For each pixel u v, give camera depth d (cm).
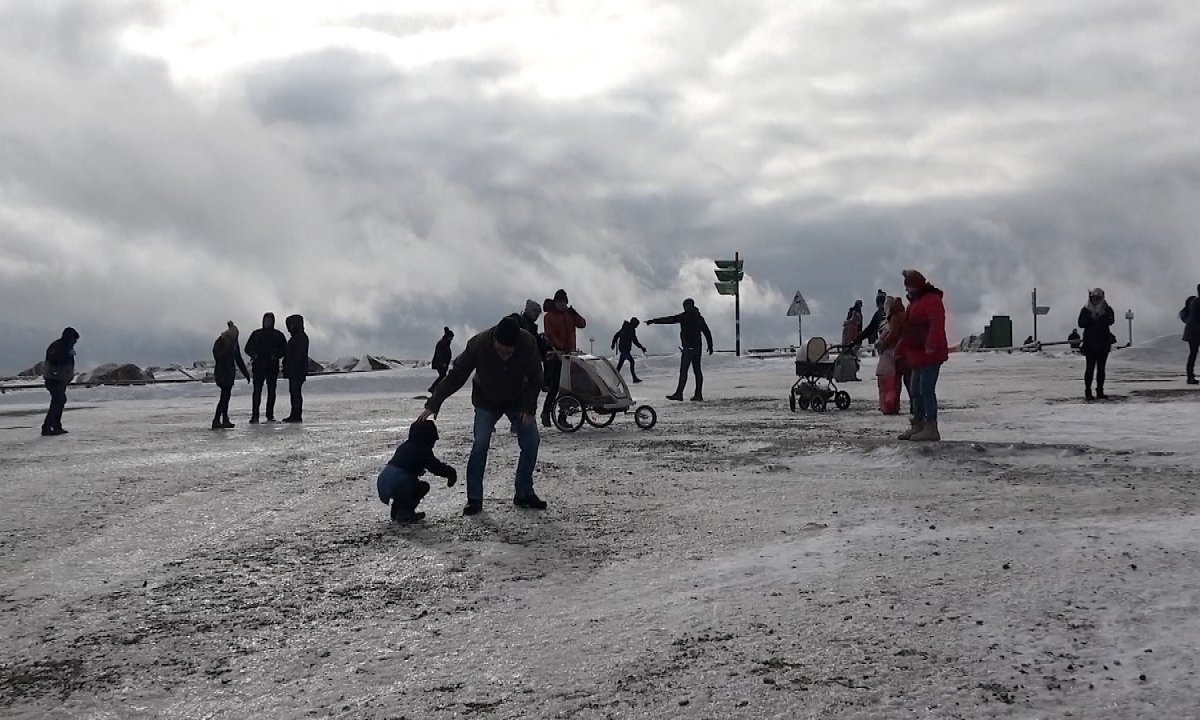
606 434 1639
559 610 594
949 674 459
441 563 721
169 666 518
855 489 994
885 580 615
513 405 933
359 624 580
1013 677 453
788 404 2256
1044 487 958
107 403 3228
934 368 1305
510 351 907
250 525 885
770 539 766
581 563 711
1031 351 5400
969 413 1759
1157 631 499
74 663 527
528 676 484
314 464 1323
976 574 614
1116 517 776
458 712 443
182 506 991
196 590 665
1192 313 2408
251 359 2147
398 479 863
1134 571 597
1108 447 1209
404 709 450
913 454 1172
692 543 764
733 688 455
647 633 541
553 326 1772
